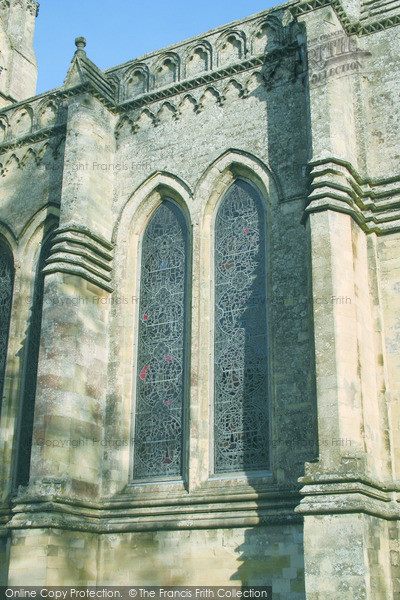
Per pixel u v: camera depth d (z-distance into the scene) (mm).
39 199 30719
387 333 21781
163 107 28703
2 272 31141
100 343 26031
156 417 25172
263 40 27422
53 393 23625
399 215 22484
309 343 20406
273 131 25797
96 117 28406
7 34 37031
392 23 24969
